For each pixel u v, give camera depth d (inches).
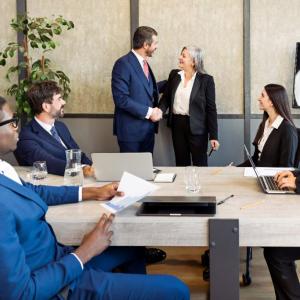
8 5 186.1
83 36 186.4
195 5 182.1
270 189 88.1
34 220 61.9
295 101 181.3
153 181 100.0
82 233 75.1
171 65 184.9
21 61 187.5
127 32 184.9
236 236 71.8
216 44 183.3
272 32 181.5
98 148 191.9
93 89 189.0
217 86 185.5
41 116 120.0
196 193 88.5
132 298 64.4
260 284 114.3
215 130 169.5
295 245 72.0
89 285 64.9
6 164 73.3
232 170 111.3
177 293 65.4
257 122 186.2
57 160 112.0
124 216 74.0
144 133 163.3
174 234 73.0
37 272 59.3
